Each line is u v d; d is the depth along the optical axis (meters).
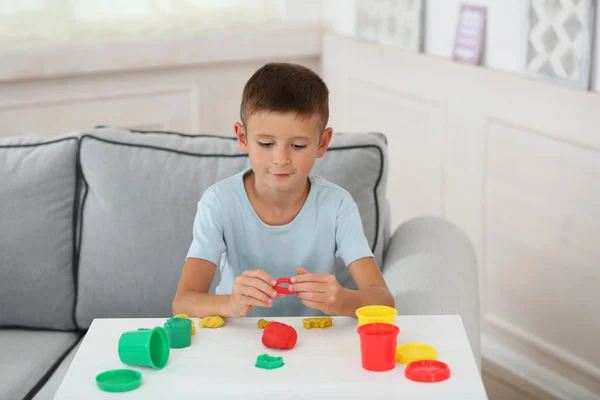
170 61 3.01
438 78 2.56
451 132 2.54
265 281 1.25
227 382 1.07
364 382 1.06
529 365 2.39
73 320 1.86
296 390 1.05
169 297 1.79
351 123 3.08
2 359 1.72
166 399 1.04
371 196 1.79
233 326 1.26
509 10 2.29
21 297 1.84
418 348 1.14
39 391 1.61
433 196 2.68
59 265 1.85
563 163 2.15
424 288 1.55
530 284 2.34
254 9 3.10
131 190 1.80
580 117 2.06
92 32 2.89
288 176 1.35
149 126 3.09
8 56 2.77
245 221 1.51
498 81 2.31
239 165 1.82
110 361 1.14
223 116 3.20
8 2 2.76
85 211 1.85
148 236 1.79
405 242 1.82
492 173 2.41
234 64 3.15
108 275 1.80
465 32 2.45
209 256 1.47
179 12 3.00
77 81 2.93
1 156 1.89
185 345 1.18
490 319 2.51
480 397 1.02
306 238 1.51
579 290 2.17
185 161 1.83
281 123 1.31
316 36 3.21
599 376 2.14
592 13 2.00
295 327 1.24
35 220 1.84
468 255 1.77
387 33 2.82
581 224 2.12
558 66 2.14
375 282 1.46
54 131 2.94
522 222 2.33
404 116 2.77
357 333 1.21
